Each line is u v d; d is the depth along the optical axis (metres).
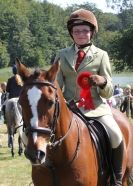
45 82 4.09
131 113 21.77
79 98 5.06
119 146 5.09
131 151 5.73
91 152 4.73
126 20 80.06
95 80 4.71
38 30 76.44
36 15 84.56
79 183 4.50
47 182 4.58
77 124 4.70
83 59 5.04
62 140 4.41
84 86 4.82
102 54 5.08
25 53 69.38
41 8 93.19
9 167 10.73
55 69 4.20
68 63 5.04
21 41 72.19
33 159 3.92
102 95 4.91
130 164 5.73
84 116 4.99
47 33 76.31
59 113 4.29
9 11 77.69
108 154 5.08
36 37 74.00
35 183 4.68
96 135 4.92
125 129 5.65
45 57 54.94
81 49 5.08
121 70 62.00
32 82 4.10
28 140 3.98
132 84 49.22
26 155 3.96
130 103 21.62
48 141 4.10
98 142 4.90
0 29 75.31
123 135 5.57
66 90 5.12
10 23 75.81
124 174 5.66
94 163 4.74
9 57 71.38
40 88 4.04
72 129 4.55
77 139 4.58
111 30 109.62
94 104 5.09
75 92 5.07
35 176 4.63
